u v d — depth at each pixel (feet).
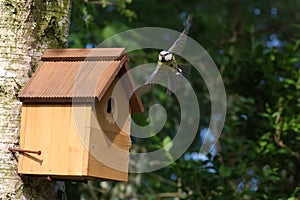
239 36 61.77
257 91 47.26
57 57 29.12
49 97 27.50
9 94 28.96
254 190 44.32
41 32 29.86
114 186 51.72
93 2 47.42
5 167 28.19
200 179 43.52
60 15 30.53
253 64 47.01
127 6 60.59
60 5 30.60
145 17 64.49
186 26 31.14
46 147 27.66
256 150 44.57
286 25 67.56
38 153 27.63
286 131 44.80
